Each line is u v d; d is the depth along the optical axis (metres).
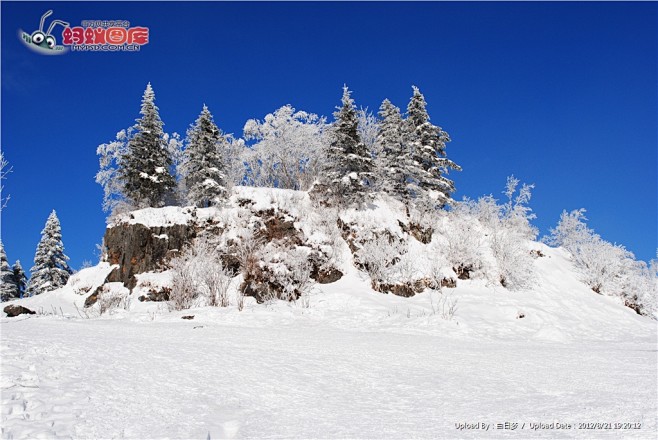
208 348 9.20
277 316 18.72
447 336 15.54
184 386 6.17
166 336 11.54
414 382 7.37
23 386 5.11
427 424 5.05
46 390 5.09
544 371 8.34
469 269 26.81
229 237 26.08
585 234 32.38
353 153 30.41
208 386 6.32
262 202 28.02
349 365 8.61
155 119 33.53
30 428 4.08
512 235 28.61
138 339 10.04
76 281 27.53
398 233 27.78
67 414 4.55
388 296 23.31
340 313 19.88
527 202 31.45
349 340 12.80
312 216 28.33
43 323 13.95
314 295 23.08
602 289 28.67
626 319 24.03
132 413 4.92
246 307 20.72
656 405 5.51
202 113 32.47
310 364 8.45
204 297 22.34
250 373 7.27
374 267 24.72
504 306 21.47
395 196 31.53
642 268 30.17
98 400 5.08
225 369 7.34
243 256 23.77
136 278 25.89
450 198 32.25
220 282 21.78
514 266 26.30
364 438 4.55
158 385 6.03
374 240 26.11
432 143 32.91
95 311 20.92
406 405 5.98
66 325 13.36
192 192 30.88
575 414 5.25
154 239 26.77
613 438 4.29
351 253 26.84
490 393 6.61
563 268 30.27
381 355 10.03
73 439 4.04
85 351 7.17
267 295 22.22
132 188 32.28
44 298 26.34
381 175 32.94
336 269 25.66
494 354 10.69
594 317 23.38
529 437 4.45
